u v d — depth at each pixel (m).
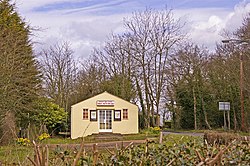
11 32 18.70
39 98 25.59
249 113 34.75
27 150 4.67
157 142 4.90
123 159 4.18
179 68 40.25
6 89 17.20
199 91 40.00
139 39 39.72
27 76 20.44
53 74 39.66
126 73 40.19
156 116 40.72
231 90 36.94
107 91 40.09
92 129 36.03
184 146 4.60
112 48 40.66
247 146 4.87
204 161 3.39
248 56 30.92
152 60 40.03
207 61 39.16
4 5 19.91
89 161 3.87
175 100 41.25
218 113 38.94
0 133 12.67
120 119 36.78
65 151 4.24
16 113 20.91
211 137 10.81
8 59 17.61
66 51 40.62
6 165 4.29
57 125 31.03
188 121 40.91
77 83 40.81
